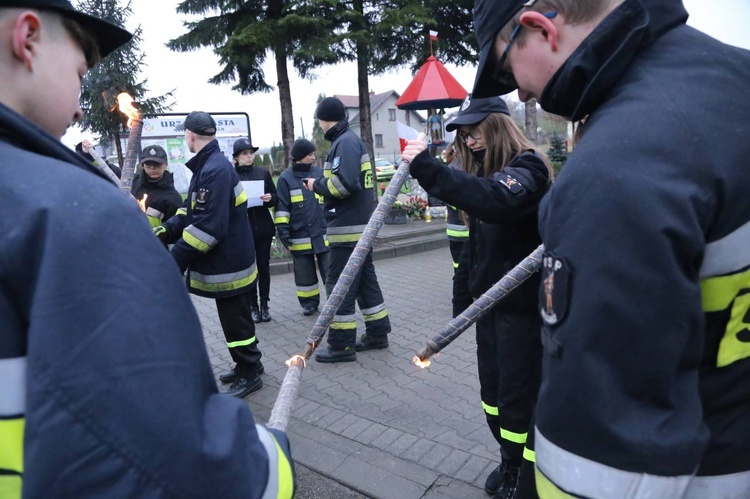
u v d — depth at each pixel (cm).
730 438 95
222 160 334
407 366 396
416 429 305
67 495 63
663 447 76
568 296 80
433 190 187
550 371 86
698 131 80
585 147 84
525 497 128
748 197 82
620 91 90
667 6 95
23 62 78
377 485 259
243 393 363
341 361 409
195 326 76
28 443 64
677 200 75
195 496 68
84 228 66
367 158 409
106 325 65
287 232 536
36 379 63
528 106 927
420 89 759
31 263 66
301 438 304
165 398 66
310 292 546
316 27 875
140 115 188
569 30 95
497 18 104
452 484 255
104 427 63
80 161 80
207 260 343
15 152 72
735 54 92
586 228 79
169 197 440
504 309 206
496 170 216
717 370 92
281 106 982
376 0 979
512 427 215
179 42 926
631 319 76
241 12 918
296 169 534
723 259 84
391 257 835
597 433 79
